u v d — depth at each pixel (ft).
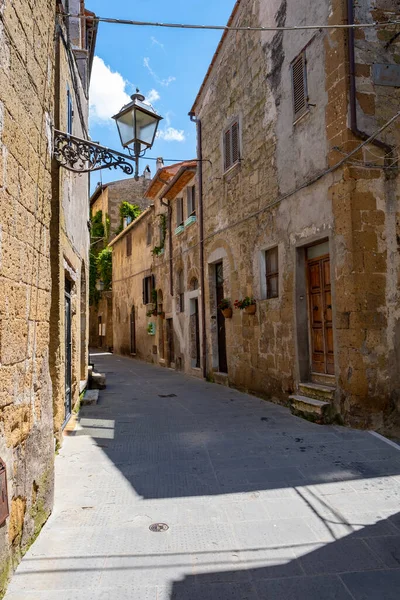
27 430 11.18
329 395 23.66
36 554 10.98
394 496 14.47
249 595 9.52
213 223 42.57
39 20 12.33
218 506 13.85
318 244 26.32
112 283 98.63
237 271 36.68
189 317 51.13
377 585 9.84
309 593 9.59
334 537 11.91
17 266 10.39
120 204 106.93
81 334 37.17
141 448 19.89
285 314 28.55
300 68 27.02
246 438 21.33
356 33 23.31
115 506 13.85
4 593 9.14
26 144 11.11
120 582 9.92
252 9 33.86
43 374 12.91
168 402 31.94
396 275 22.74
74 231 26.58
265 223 31.50
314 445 19.89
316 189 25.14
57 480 16.02
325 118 24.41
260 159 32.40
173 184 52.65
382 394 22.16
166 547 11.41
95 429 23.29
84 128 31.76
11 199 9.91
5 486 9.25
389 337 22.43
